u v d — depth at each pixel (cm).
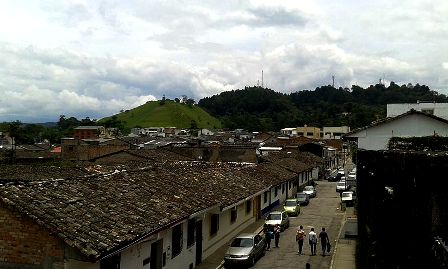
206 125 18438
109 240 1248
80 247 1146
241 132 13038
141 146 6444
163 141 7494
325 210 4222
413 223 764
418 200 731
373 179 1354
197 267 2227
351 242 2820
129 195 1717
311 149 8056
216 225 2589
